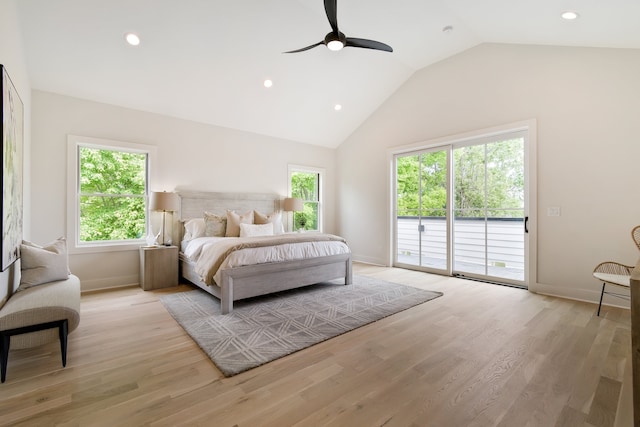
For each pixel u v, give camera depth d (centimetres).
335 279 425
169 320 276
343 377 182
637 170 305
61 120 360
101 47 324
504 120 398
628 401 157
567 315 288
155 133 430
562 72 350
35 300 194
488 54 413
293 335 241
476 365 195
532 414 148
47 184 352
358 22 364
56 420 143
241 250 307
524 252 392
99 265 387
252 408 153
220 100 445
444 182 475
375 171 574
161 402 157
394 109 538
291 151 591
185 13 312
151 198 406
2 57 210
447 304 324
